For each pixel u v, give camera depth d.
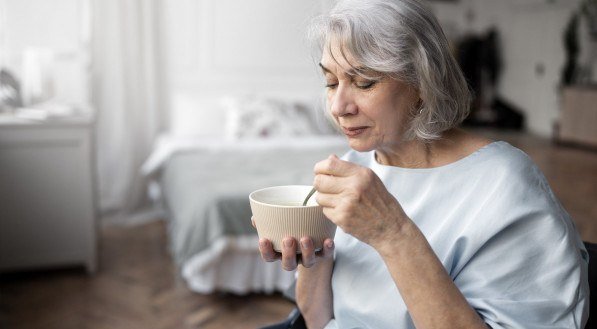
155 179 3.88
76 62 3.51
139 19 3.84
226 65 4.25
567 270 0.71
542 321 0.70
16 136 2.56
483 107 8.93
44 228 2.68
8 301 2.42
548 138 7.80
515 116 8.75
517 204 0.75
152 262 2.95
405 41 0.73
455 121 0.82
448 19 8.79
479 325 0.66
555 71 7.95
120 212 3.86
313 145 3.59
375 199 0.63
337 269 0.92
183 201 2.49
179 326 2.20
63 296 2.48
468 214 0.79
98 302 2.42
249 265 2.42
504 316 0.70
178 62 4.13
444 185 0.84
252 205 0.73
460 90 0.80
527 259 0.73
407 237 0.65
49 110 2.80
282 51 4.35
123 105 3.79
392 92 0.76
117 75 3.75
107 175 3.84
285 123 3.90
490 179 0.80
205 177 2.66
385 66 0.73
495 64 8.88
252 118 3.85
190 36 4.12
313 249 0.71
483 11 8.93
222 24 4.18
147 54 3.91
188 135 3.89
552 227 0.73
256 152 3.42
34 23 3.32
